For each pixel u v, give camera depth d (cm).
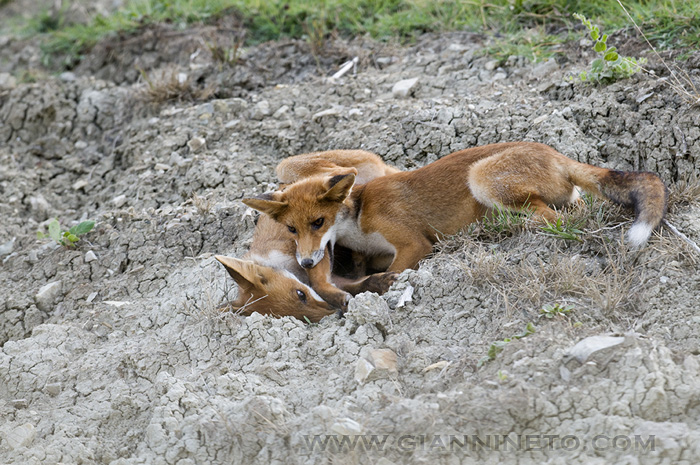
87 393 963
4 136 1622
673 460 712
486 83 1422
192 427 854
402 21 1670
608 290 910
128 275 1188
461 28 1623
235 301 1031
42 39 1916
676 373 780
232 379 908
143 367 971
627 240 979
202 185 1333
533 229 1020
